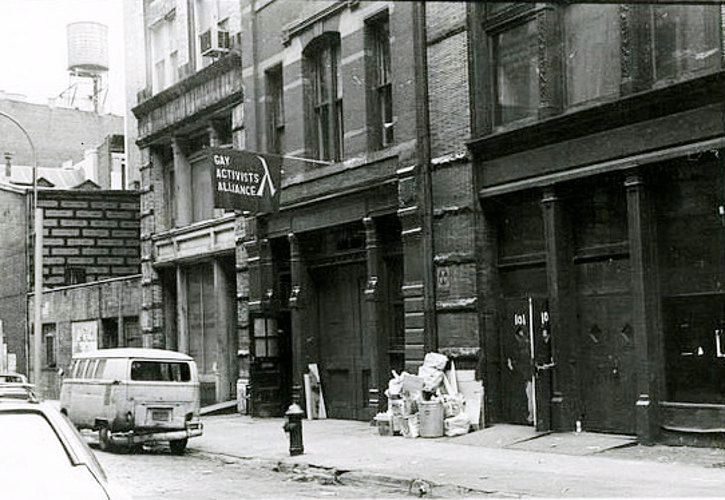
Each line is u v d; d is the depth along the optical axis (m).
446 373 17.22
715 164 13.13
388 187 19.12
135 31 40.09
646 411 13.59
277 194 20.42
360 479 13.22
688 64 13.38
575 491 10.69
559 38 15.52
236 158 19.81
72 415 19.44
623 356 14.47
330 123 21.58
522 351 16.31
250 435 19.56
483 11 17.02
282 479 13.96
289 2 22.75
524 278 16.44
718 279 13.13
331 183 20.91
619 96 14.15
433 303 17.61
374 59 20.12
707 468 11.73
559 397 15.17
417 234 17.94
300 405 21.81
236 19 25.52
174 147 29.17
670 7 13.67
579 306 15.28
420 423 16.73
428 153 17.89
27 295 40.62
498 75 16.91
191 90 27.48
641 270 13.78
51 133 62.59
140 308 32.12
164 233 29.67
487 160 16.77
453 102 17.41
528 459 13.48
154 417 17.73
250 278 24.09
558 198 15.35
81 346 36.47
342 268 21.42
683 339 13.55
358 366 20.78
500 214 16.94
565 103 15.42
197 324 28.70
